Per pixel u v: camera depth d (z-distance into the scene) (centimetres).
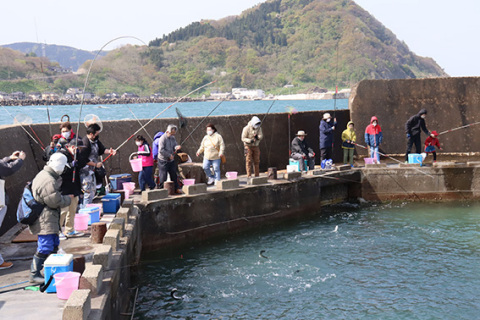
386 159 1683
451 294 812
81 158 761
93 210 832
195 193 1108
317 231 1200
